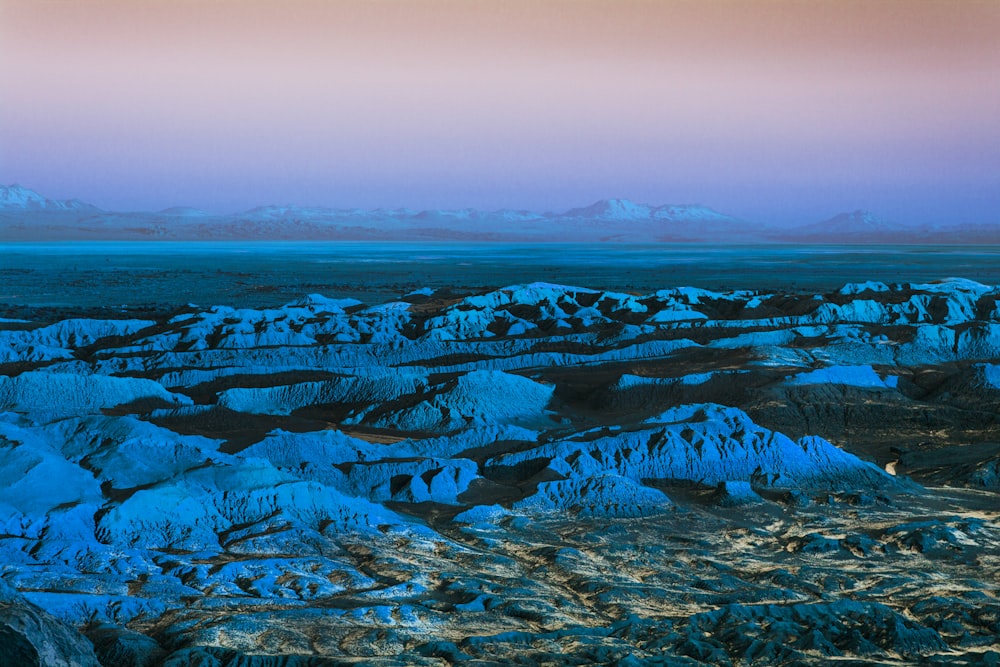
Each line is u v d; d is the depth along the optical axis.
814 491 64.31
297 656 37.91
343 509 55.94
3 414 65.62
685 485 65.06
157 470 57.84
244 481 56.09
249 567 47.22
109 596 43.00
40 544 48.22
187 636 38.94
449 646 39.06
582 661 38.31
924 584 48.12
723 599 45.69
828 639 40.94
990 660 38.81
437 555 51.81
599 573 49.38
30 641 31.22
